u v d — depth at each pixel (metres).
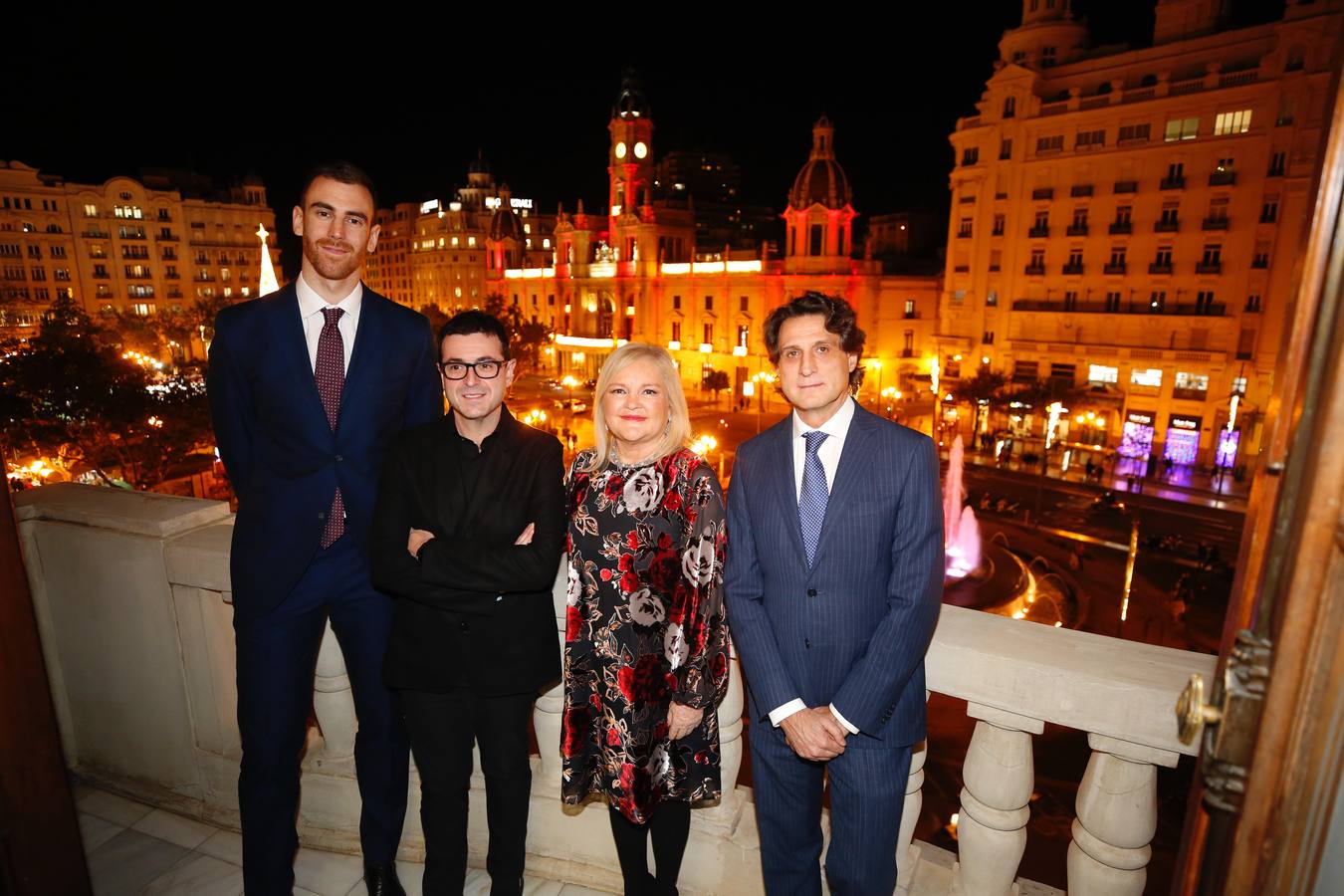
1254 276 31.56
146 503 3.21
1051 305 37.78
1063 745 13.88
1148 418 34.66
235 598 2.40
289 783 2.47
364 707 2.57
